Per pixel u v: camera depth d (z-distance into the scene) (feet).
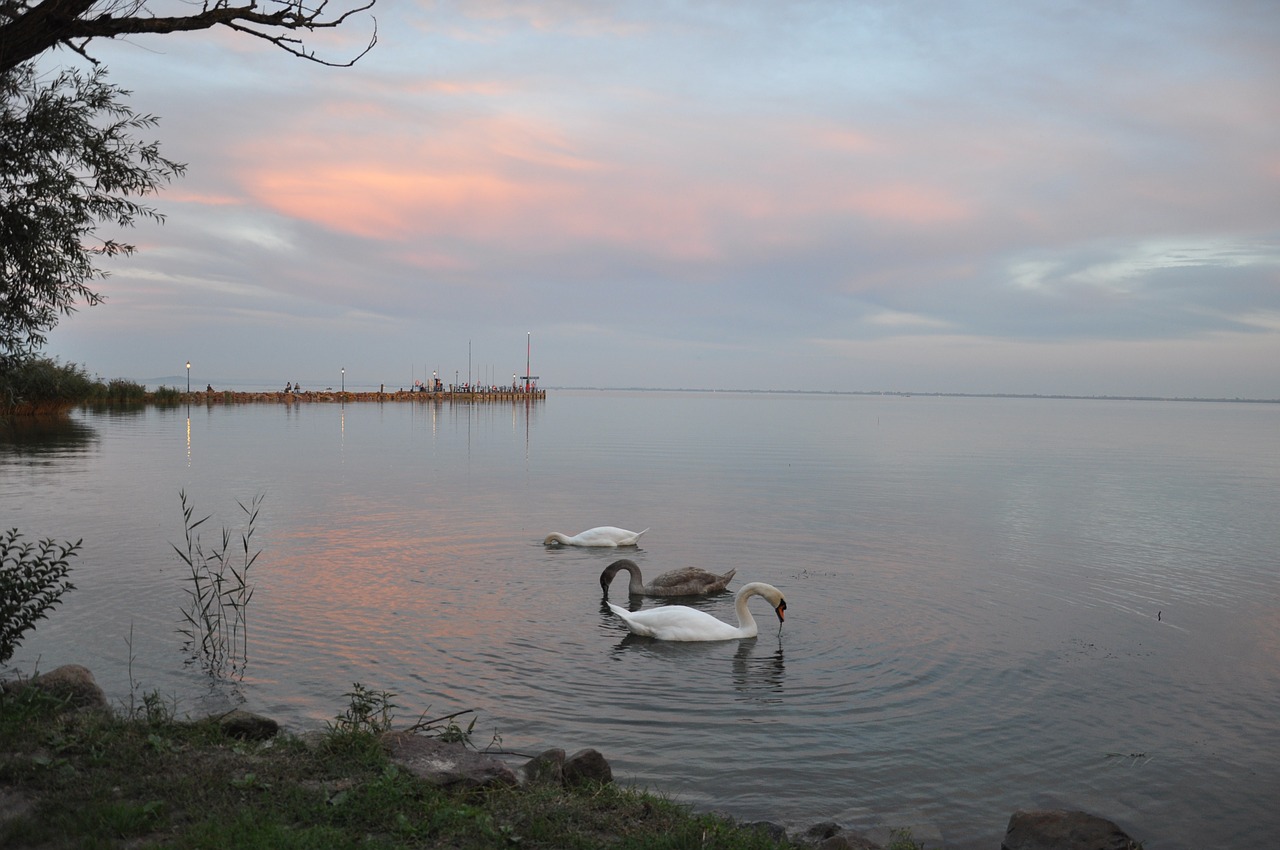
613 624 51.85
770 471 142.41
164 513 87.40
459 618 52.03
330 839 22.20
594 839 23.91
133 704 36.52
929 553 74.08
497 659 44.62
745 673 43.45
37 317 37.55
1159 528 89.56
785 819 29.27
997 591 60.85
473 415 337.11
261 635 47.57
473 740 34.45
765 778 32.12
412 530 81.15
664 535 81.20
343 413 328.08
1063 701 40.40
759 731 36.24
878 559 71.26
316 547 72.23
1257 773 33.60
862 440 233.35
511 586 60.54
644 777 31.78
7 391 40.45
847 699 40.14
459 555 70.28
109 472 122.83
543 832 23.82
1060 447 216.54
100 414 281.13
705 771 32.50
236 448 166.30
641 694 40.22
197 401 375.66
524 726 36.22
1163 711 39.52
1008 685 42.34
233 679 40.65
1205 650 48.29
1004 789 31.96
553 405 534.37
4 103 34.99
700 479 128.47
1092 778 32.99
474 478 125.08
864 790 31.53
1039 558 72.69
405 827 23.16
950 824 29.45
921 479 133.18
